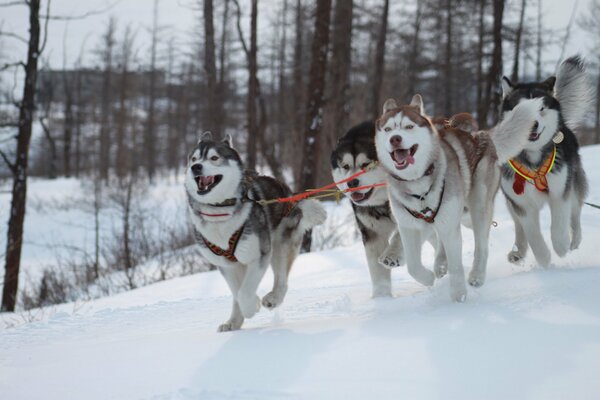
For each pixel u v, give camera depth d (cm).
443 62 3164
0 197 2875
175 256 1485
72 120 4738
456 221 477
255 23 1714
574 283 451
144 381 350
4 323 905
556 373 284
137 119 4688
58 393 351
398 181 486
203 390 311
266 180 597
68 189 3347
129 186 2366
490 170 544
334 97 1862
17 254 1301
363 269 916
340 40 1909
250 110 1727
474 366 302
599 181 1257
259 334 442
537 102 553
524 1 2389
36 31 1340
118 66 4547
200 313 691
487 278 586
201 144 533
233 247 516
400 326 392
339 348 361
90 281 1458
